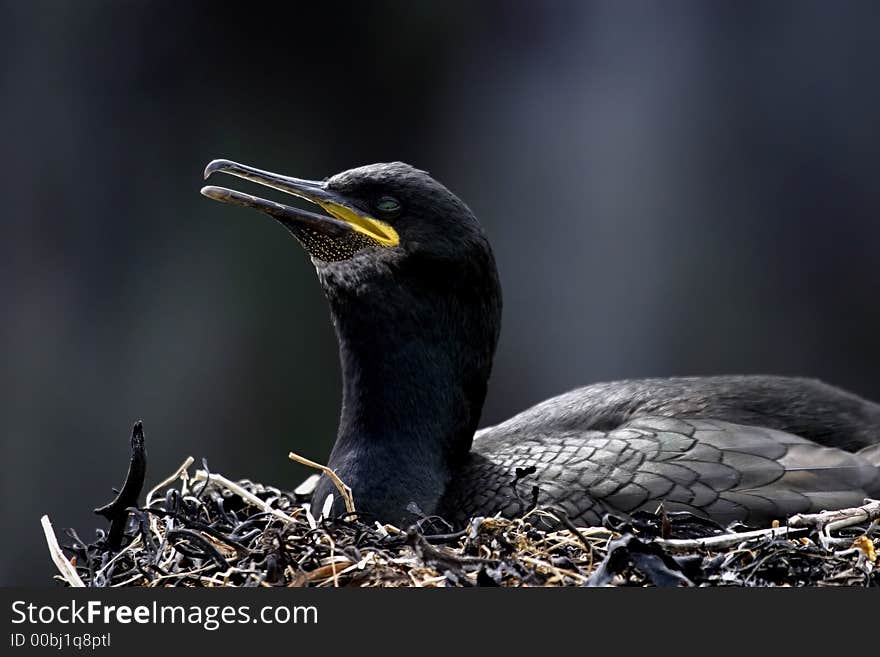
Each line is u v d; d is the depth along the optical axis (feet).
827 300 55.57
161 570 18.34
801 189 55.88
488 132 58.08
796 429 23.12
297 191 23.63
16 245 53.16
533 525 20.80
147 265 54.08
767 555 17.89
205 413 53.26
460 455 23.35
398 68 57.52
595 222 56.90
